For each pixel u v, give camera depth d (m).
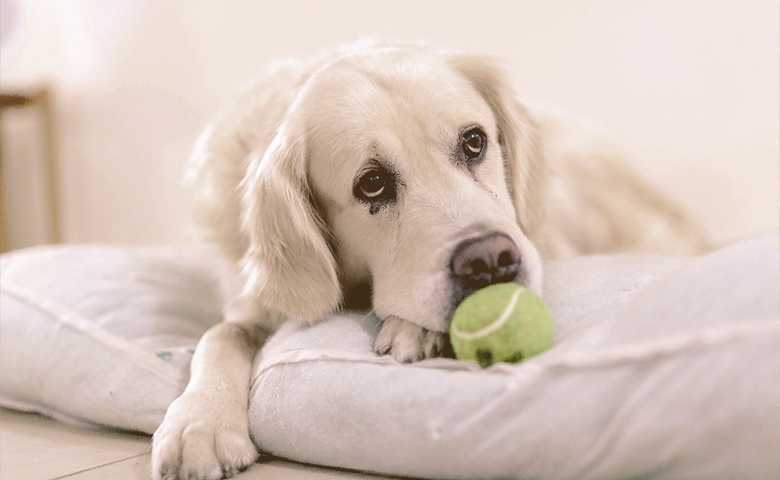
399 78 1.51
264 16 3.51
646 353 0.86
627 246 2.31
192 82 3.75
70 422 1.53
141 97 3.92
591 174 2.34
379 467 1.04
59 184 4.28
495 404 0.94
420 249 1.33
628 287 1.25
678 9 2.77
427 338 1.26
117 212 4.14
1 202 4.05
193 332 1.72
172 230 3.94
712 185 2.60
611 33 2.90
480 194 1.41
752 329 0.82
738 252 0.98
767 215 2.51
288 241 1.52
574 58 2.98
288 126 1.55
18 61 4.28
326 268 1.50
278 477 1.09
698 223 2.48
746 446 0.79
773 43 2.62
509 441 0.91
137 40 3.87
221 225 1.79
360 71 1.55
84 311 1.63
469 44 3.16
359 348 1.24
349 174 1.47
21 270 1.92
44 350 1.56
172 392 1.38
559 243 2.04
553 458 0.89
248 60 3.59
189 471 1.06
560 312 1.23
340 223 1.55
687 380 0.82
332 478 1.08
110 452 1.31
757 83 2.67
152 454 1.12
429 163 1.43
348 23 3.35
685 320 0.88
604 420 0.86
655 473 0.85
